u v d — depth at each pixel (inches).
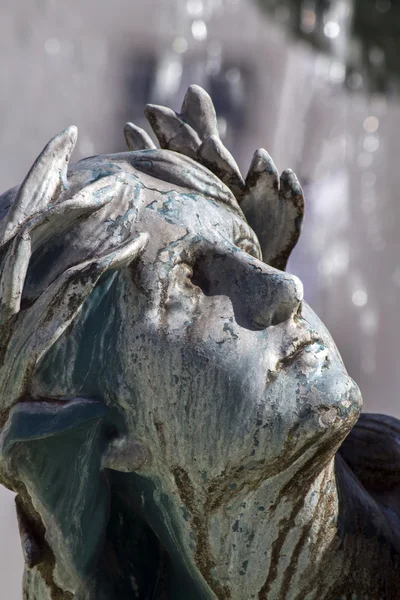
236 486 101.7
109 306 102.3
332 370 102.0
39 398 102.2
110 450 102.3
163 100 522.3
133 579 104.7
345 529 103.8
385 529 105.0
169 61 515.5
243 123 507.8
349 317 498.3
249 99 508.4
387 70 328.2
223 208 104.9
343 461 106.3
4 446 102.1
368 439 109.0
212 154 106.3
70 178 104.0
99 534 103.2
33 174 102.9
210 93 509.7
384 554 104.6
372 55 324.2
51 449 102.5
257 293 102.1
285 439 101.2
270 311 101.9
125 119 525.0
